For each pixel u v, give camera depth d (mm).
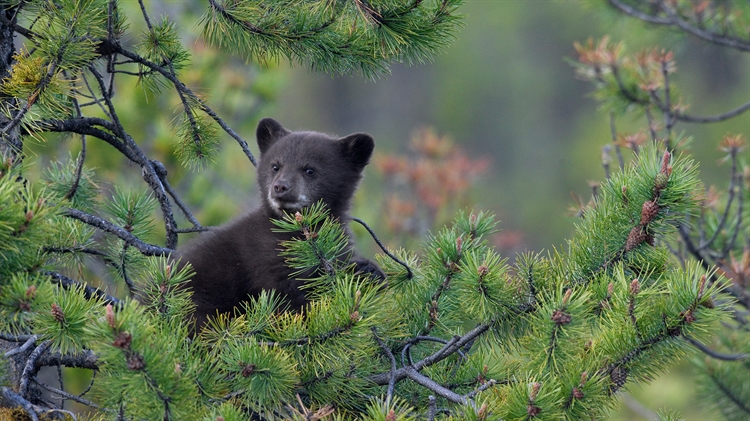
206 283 9633
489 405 6402
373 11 8406
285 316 7227
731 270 11875
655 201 7004
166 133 15945
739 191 12211
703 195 7160
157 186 9375
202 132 9812
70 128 8758
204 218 16703
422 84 52875
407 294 8297
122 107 16375
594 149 43812
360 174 11500
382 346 7492
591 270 7410
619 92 14211
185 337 6668
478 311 7352
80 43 7578
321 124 51594
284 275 9422
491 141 51125
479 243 8344
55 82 7520
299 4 8469
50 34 7504
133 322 5801
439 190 19453
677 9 15938
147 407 5965
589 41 14578
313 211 7445
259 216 10242
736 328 12180
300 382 7227
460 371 7793
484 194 43281
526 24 54500
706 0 15492
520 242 19219
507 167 49594
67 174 9875
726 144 12148
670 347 6758
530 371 6895
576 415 6656
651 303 7098
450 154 21016
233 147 19531
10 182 6148
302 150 10953
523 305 7520
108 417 6363
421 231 18703
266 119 11812
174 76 8969
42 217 6105
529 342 7062
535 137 50938
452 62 53125
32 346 7086
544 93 52531
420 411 7906
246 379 6566
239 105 18375
